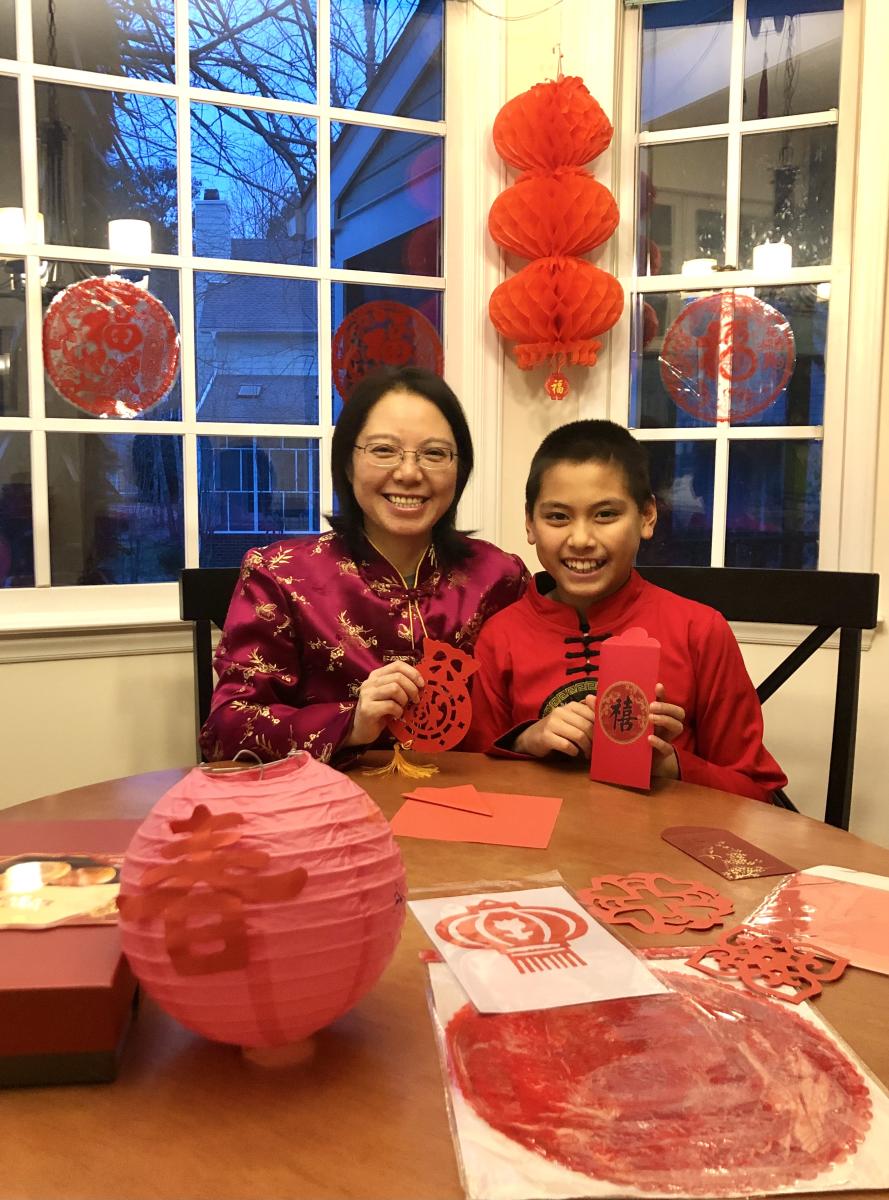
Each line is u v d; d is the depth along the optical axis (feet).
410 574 4.49
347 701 4.23
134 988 1.73
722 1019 1.73
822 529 6.88
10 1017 1.52
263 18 6.77
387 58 7.14
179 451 6.84
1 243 6.24
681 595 5.05
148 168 6.60
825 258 6.82
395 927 1.62
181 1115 1.49
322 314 7.12
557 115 6.31
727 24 6.88
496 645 4.37
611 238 7.03
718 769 3.74
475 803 3.10
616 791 3.30
